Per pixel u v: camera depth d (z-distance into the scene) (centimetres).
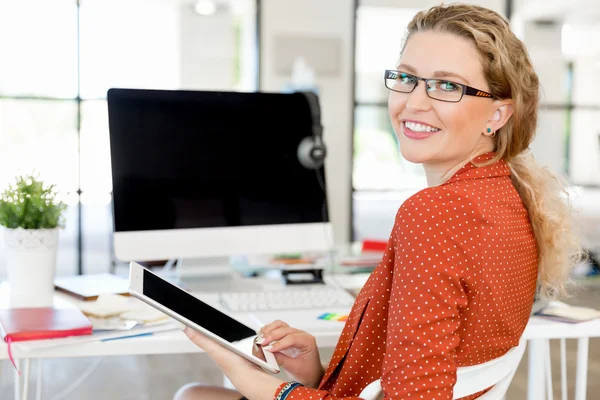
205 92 201
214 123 202
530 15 725
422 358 92
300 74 670
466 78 110
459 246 95
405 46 117
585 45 732
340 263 224
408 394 91
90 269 708
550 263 115
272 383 111
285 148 210
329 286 197
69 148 716
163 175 195
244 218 204
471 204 97
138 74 783
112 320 146
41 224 160
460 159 115
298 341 133
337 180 697
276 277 211
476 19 112
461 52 110
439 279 94
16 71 675
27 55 671
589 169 745
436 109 111
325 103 687
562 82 738
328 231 213
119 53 771
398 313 95
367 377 111
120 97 192
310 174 212
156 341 139
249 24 728
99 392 329
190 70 792
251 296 175
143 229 192
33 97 676
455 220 96
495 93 112
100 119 667
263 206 206
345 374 111
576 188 129
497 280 99
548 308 167
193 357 390
